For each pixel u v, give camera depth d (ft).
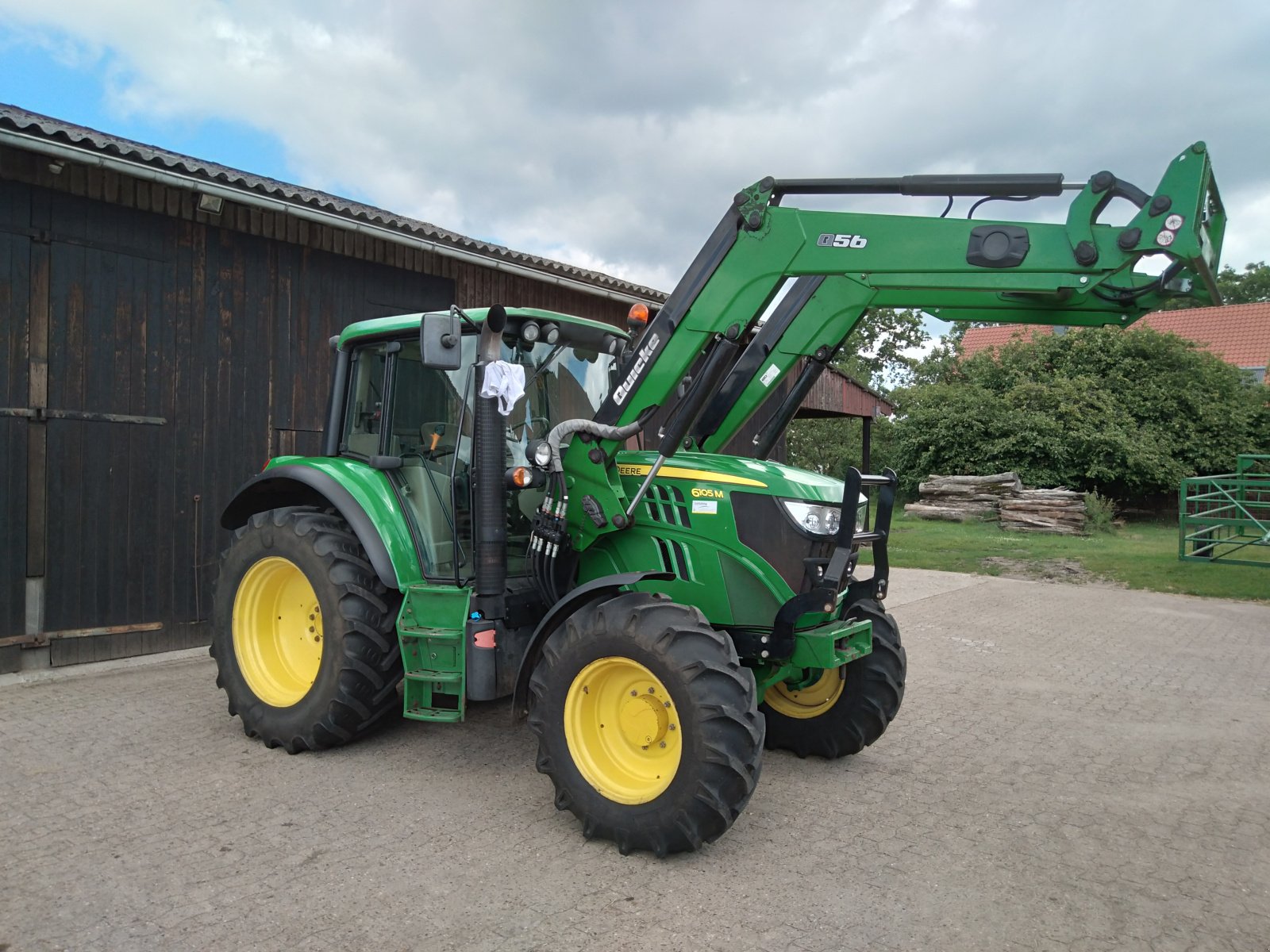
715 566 12.74
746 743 10.59
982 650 24.68
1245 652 24.80
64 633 19.29
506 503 14.32
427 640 13.50
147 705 16.99
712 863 10.93
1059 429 65.10
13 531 18.52
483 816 12.17
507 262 26.37
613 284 30.73
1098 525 57.41
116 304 19.94
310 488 15.42
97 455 19.72
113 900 9.65
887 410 49.29
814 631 12.39
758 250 12.49
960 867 11.00
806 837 11.83
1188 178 10.20
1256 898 10.36
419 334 14.58
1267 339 107.45
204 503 21.57
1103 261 10.78
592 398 15.72
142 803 12.36
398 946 8.84
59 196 19.01
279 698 14.64
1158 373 71.61
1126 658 23.89
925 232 11.72
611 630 11.30
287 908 9.55
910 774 14.47
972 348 105.29
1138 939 9.35
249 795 12.72
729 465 13.29
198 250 21.35
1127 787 14.08
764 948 8.96
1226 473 70.13
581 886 10.21
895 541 50.19
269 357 22.76
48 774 13.39
